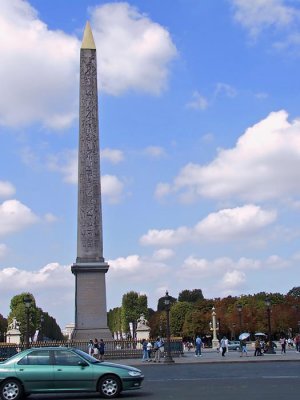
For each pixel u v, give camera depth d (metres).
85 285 59.84
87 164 59.75
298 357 57.41
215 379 32.38
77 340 58.47
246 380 31.06
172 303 184.25
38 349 24.48
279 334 151.25
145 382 31.39
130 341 63.72
